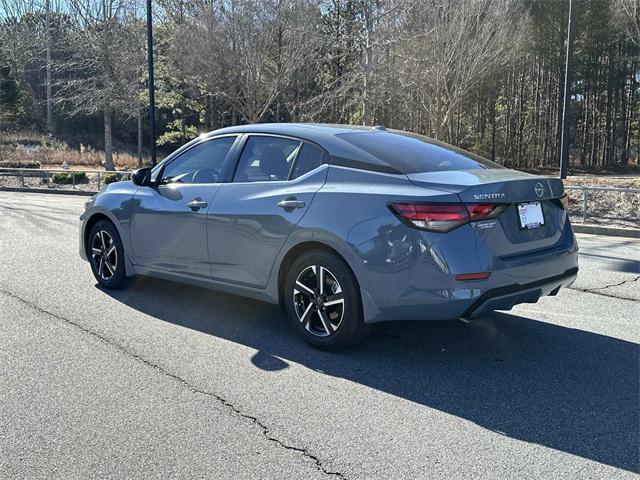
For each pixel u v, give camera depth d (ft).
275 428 10.77
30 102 186.09
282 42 85.56
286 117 96.27
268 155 16.12
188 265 17.37
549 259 14.15
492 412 11.48
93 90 103.86
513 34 97.91
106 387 12.47
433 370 13.60
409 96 87.25
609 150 190.29
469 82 88.28
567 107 53.06
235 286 16.29
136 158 150.10
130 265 19.43
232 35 81.61
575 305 19.17
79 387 12.45
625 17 112.27
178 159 18.44
